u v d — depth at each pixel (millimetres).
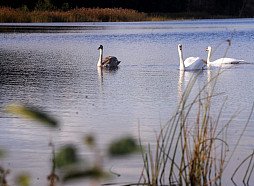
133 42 41781
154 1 101625
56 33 51188
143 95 16453
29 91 17469
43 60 28984
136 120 12438
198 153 7961
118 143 2941
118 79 20828
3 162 8711
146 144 10055
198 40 43594
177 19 88875
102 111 13633
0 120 12180
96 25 65562
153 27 62031
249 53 32531
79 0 91062
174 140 10367
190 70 24188
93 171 3043
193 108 14039
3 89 17969
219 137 10656
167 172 8539
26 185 3518
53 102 15133
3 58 30016
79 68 25172
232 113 13250
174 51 34500
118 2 97125
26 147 9781
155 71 23828
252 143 10211
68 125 11766
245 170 8703
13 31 53500
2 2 86750
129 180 8023
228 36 47531
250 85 18672
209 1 106812
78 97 16078
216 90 17469
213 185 8000
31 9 86500
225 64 26578
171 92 17141
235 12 108375
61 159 3000
